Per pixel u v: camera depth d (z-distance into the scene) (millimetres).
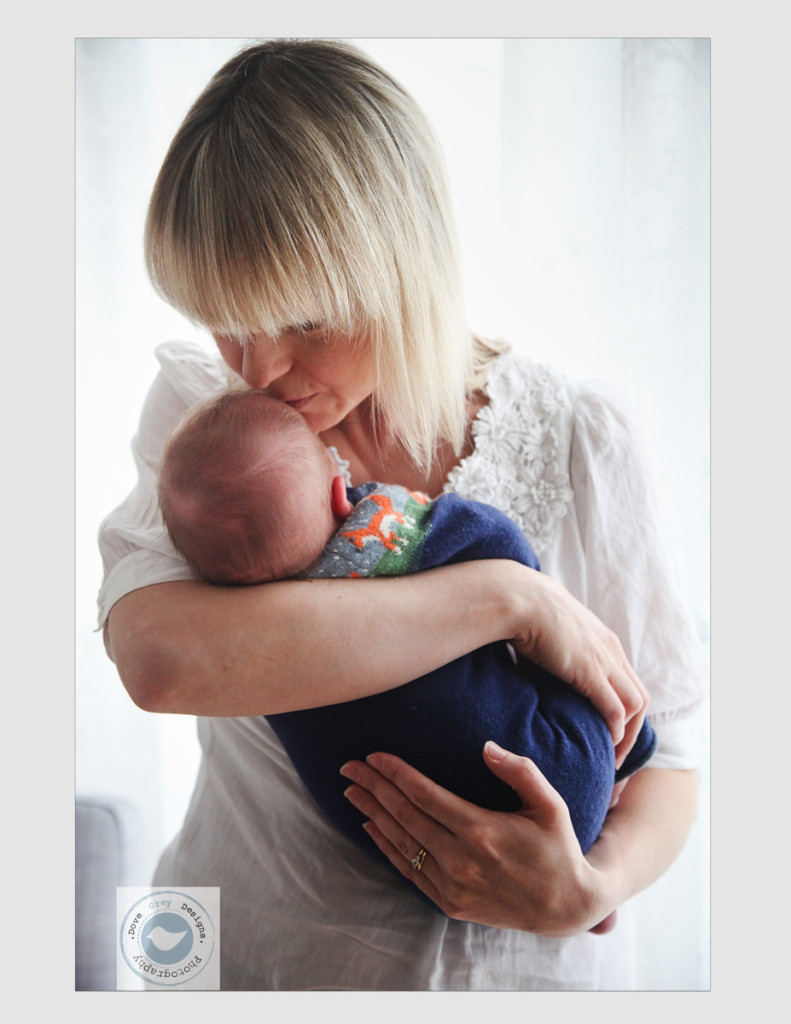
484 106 1109
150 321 1060
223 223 779
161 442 957
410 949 889
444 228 918
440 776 798
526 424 979
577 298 1117
